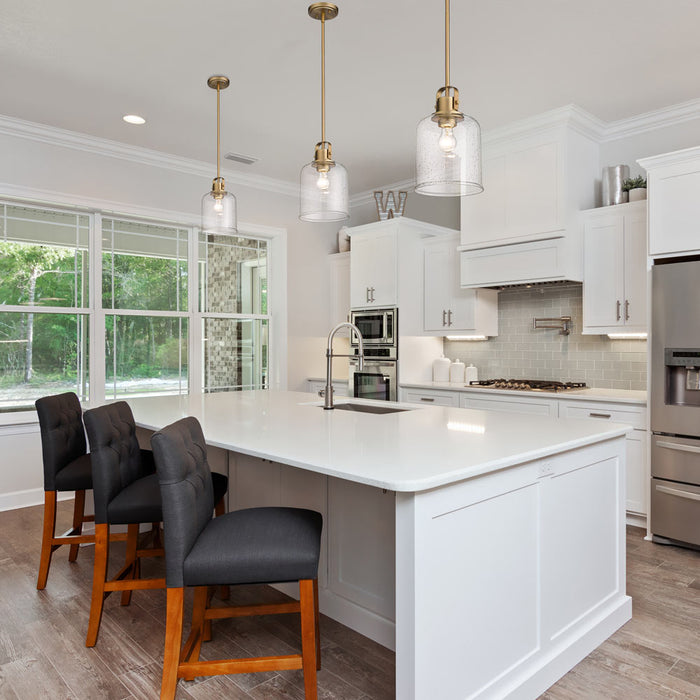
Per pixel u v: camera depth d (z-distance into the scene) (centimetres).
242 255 548
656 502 329
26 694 184
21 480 409
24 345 420
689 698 182
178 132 424
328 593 236
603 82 344
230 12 271
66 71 329
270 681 192
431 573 153
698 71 331
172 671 161
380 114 392
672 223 326
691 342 313
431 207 549
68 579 277
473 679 166
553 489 197
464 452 179
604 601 225
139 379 478
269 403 324
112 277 464
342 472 156
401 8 266
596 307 392
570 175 390
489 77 337
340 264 593
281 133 428
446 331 492
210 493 186
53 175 420
